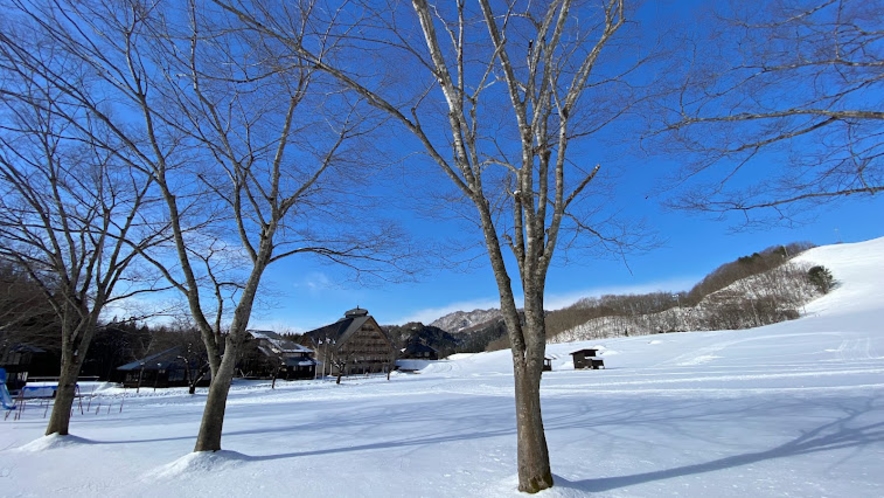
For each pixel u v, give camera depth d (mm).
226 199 8180
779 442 5844
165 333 41719
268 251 7770
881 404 8391
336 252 8867
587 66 5180
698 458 5262
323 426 9805
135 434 9812
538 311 4676
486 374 39656
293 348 57406
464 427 8633
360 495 4500
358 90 5180
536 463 4297
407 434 8133
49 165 9234
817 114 4395
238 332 7090
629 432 7121
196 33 6922
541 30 5285
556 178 5188
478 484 4680
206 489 5059
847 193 4789
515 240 5250
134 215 10180
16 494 5250
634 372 24266
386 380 42562
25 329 21531
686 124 5160
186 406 20406
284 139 8078
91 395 27531
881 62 4320
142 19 6340
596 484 4484
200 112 7582
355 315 71000
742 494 3992
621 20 4898
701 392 12664
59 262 9664
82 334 9703
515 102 5223
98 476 5938
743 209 5520
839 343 29453
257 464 6102
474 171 5289
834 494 3871
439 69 5293
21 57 5770
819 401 9227
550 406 11414
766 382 14211
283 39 4992
